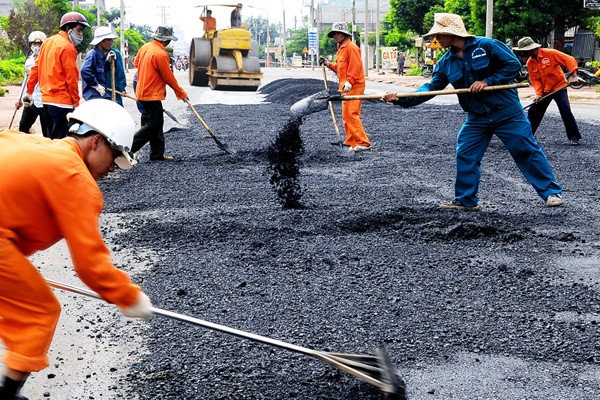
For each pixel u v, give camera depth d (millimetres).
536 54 12812
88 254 3115
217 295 5383
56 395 3918
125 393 3938
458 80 7824
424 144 13352
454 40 7664
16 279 3084
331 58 100688
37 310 3152
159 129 11258
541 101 13117
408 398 3895
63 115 9953
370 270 5957
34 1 42188
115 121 3299
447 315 5016
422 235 7023
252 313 5035
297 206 8211
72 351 4461
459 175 8039
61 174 3076
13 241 3113
